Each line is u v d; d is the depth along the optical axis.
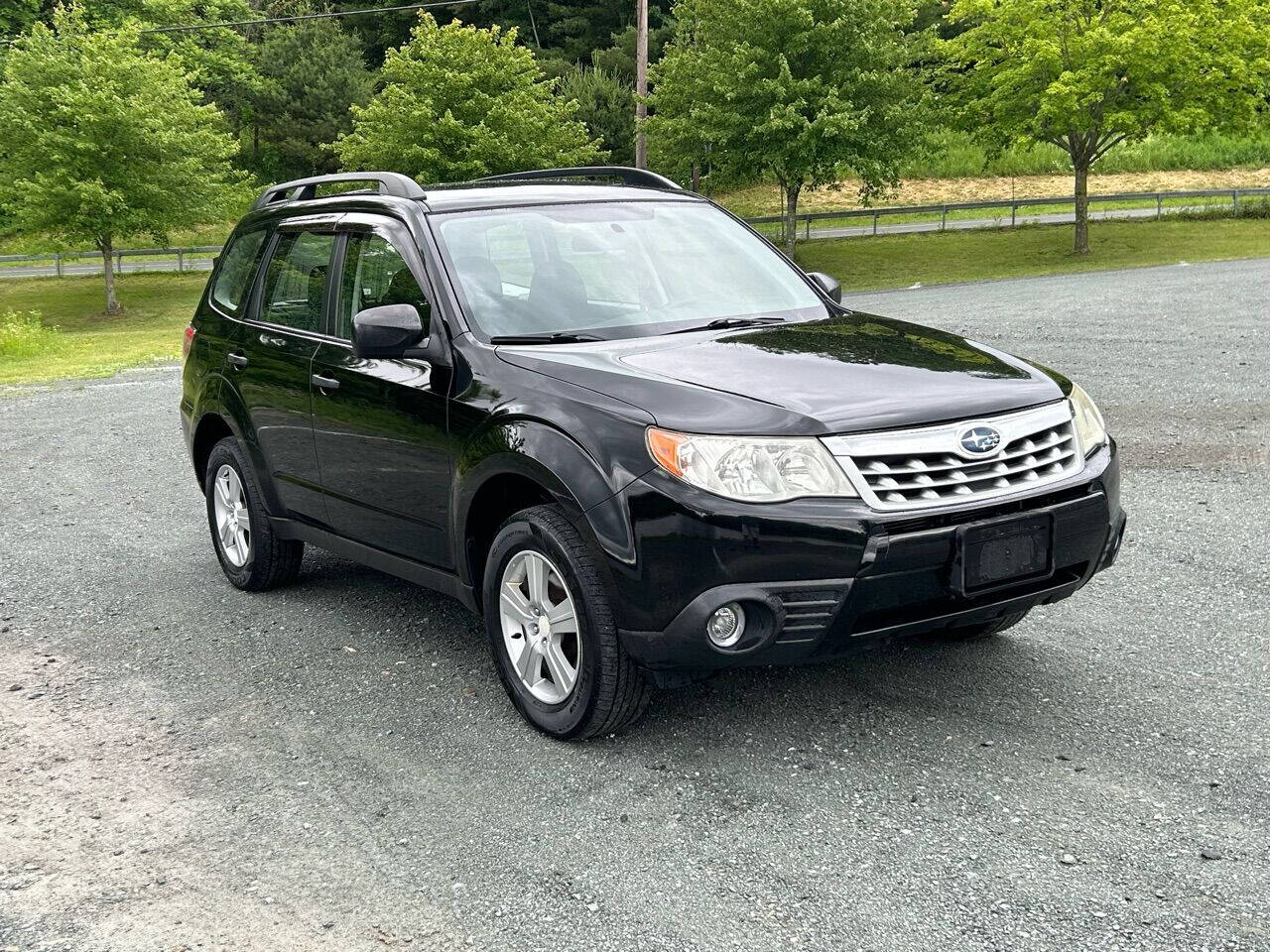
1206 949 2.49
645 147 32.59
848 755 3.53
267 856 3.11
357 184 5.19
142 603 5.46
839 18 30.64
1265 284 18.47
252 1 71.75
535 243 4.38
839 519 3.12
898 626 3.29
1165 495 6.40
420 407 4.04
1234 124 33.38
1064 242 35.75
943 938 2.58
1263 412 8.30
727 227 4.92
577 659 3.55
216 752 3.79
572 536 3.46
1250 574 5.05
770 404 3.30
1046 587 3.46
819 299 4.63
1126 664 4.15
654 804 3.28
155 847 3.18
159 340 24.31
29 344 20.61
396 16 63.44
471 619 5.05
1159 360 10.80
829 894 2.78
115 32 40.06
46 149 35.81
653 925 2.69
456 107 35.38
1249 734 3.55
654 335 4.04
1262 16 32.59
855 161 30.66
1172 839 2.96
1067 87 30.67
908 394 3.39
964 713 3.79
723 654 3.23
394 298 4.29
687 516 3.16
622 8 61.03
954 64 36.00
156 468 8.80
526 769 3.55
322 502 4.77
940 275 30.94
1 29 55.03
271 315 5.14
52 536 6.81
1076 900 2.70
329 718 4.03
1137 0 31.52
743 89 30.97
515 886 2.89
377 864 3.03
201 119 39.19
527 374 3.71
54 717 4.15
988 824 3.07
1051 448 3.49
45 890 2.98
